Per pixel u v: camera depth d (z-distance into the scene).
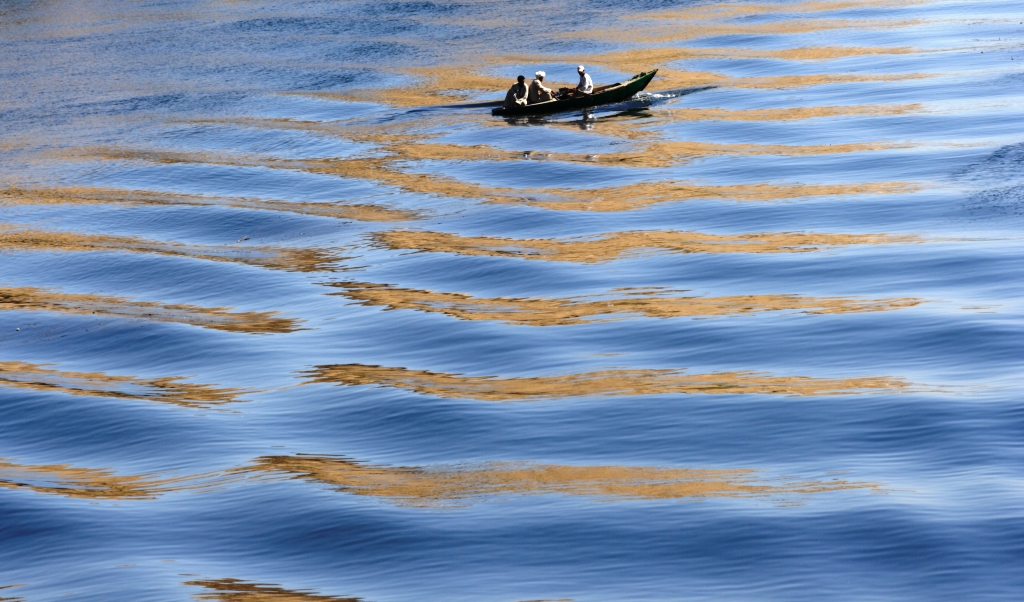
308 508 41.84
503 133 112.25
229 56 162.75
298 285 70.25
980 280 60.50
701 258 69.06
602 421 47.66
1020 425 43.88
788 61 138.88
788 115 110.31
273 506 42.25
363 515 40.97
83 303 69.25
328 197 92.12
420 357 57.06
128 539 40.81
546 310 62.38
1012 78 115.75
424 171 98.69
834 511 38.75
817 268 65.19
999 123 97.75
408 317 62.62
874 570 35.38
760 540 37.41
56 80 150.00
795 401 47.84
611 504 40.50
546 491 41.94
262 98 133.88
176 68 155.12
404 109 126.31
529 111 120.94
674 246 72.19
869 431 44.62
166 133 118.19
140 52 168.50
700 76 134.62
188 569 38.59
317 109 127.44
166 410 52.56
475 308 63.62
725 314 59.22
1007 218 71.19
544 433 47.09
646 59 147.62
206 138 115.38
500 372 54.31
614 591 35.44
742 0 192.38
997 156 86.81
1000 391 46.94
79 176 102.38
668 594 35.06
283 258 76.25
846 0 184.00
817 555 36.38
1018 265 62.12
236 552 39.50
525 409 49.50
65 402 54.19
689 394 49.59
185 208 89.69
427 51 161.50
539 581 36.25
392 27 182.62
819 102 114.75
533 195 88.38
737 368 52.25
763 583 35.22
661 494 41.00
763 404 47.84
